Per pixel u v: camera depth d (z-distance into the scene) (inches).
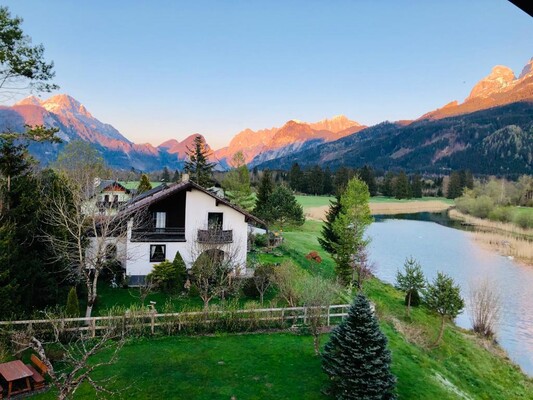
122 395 689.6
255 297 1246.3
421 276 1549.0
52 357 778.8
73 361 582.6
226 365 813.9
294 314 1034.7
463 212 4687.5
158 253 1368.1
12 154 998.4
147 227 1360.7
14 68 1002.1
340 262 1552.7
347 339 736.3
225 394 713.6
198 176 3078.2
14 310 861.8
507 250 2620.6
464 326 1419.8
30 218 1002.1
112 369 769.6
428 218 4387.3
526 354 1238.9
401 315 1378.0
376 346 735.1
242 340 936.3
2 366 674.8
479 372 1091.9
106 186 2314.2
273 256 1809.8
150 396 692.7
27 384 663.8
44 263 1023.0
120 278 1328.7
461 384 981.2
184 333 948.0
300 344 929.5
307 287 1077.1
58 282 1082.7
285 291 1178.0
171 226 1396.4
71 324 880.9
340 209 1814.7
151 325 924.0
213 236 1322.6
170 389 717.3
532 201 4466.0
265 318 1007.0
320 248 2268.7
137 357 824.3
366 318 750.5
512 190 4756.4
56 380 472.1
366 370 720.3
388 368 748.0
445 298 1204.5
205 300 1083.3
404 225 3791.8
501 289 1811.0
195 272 1212.5
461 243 2876.5
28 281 944.3
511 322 1460.4
